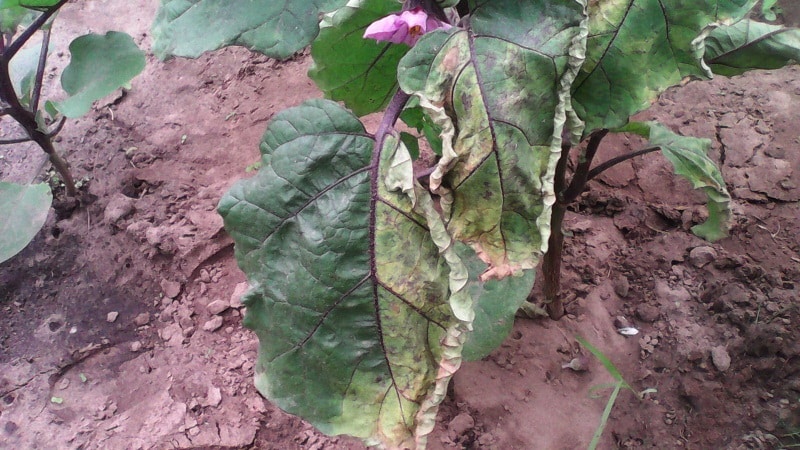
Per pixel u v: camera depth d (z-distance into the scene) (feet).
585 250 2.97
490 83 1.44
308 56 3.69
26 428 2.48
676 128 3.38
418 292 1.56
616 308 2.81
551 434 2.47
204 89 3.56
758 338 2.62
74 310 2.82
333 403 1.65
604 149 3.31
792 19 3.59
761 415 2.51
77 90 2.33
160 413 2.48
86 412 2.52
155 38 1.57
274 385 1.66
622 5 1.60
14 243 2.52
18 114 2.58
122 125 3.40
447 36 1.43
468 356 2.03
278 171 1.57
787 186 3.11
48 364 2.66
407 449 1.62
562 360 2.65
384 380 1.63
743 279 2.82
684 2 1.57
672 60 1.65
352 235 1.54
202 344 2.70
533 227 1.53
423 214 1.50
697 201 3.10
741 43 1.95
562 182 2.23
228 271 2.93
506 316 2.04
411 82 1.42
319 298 1.57
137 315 2.81
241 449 2.42
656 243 2.98
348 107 2.10
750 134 3.31
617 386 2.32
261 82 3.58
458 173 1.47
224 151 3.31
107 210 3.03
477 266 2.06
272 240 1.59
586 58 1.66
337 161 1.54
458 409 2.52
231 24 1.55
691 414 2.54
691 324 2.72
